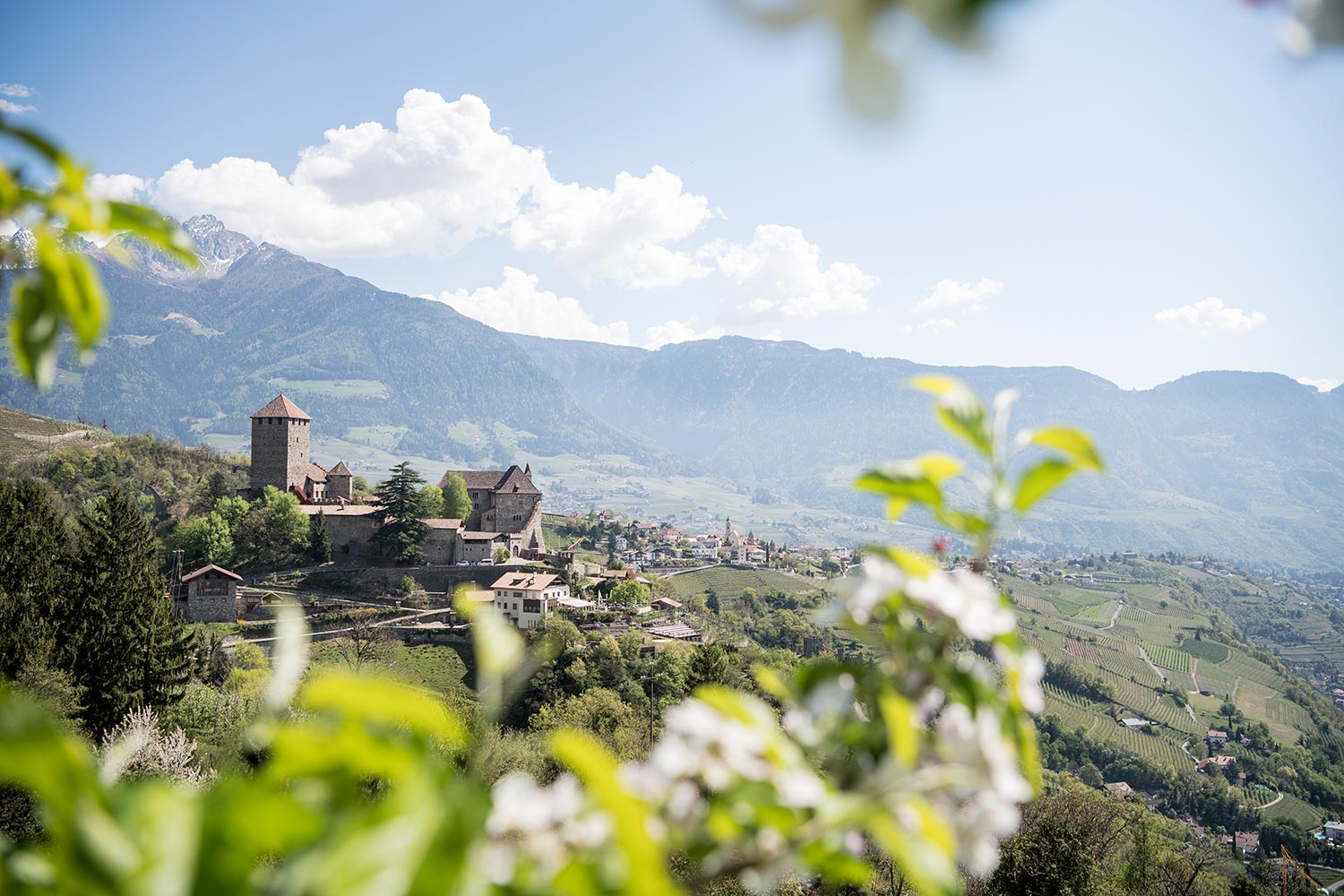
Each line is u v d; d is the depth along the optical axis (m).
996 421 1.71
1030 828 30.03
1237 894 38.38
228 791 1.01
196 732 37.12
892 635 1.79
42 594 41.84
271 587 89.00
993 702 1.65
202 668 52.00
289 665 1.22
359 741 1.09
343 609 85.75
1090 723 162.38
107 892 0.95
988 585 1.74
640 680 71.62
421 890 0.93
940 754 1.62
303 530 94.62
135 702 39.47
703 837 1.50
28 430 169.62
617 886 1.17
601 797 1.21
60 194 1.59
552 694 63.53
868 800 1.51
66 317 1.62
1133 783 136.38
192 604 81.25
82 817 0.96
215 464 158.88
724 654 53.66
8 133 1.51
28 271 1.58
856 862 1.57
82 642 40.16
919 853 1.44
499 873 1.15
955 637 1.79
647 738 45.19
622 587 111.50
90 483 131.38
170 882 0.94
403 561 96.38
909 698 1.70
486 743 1.25
